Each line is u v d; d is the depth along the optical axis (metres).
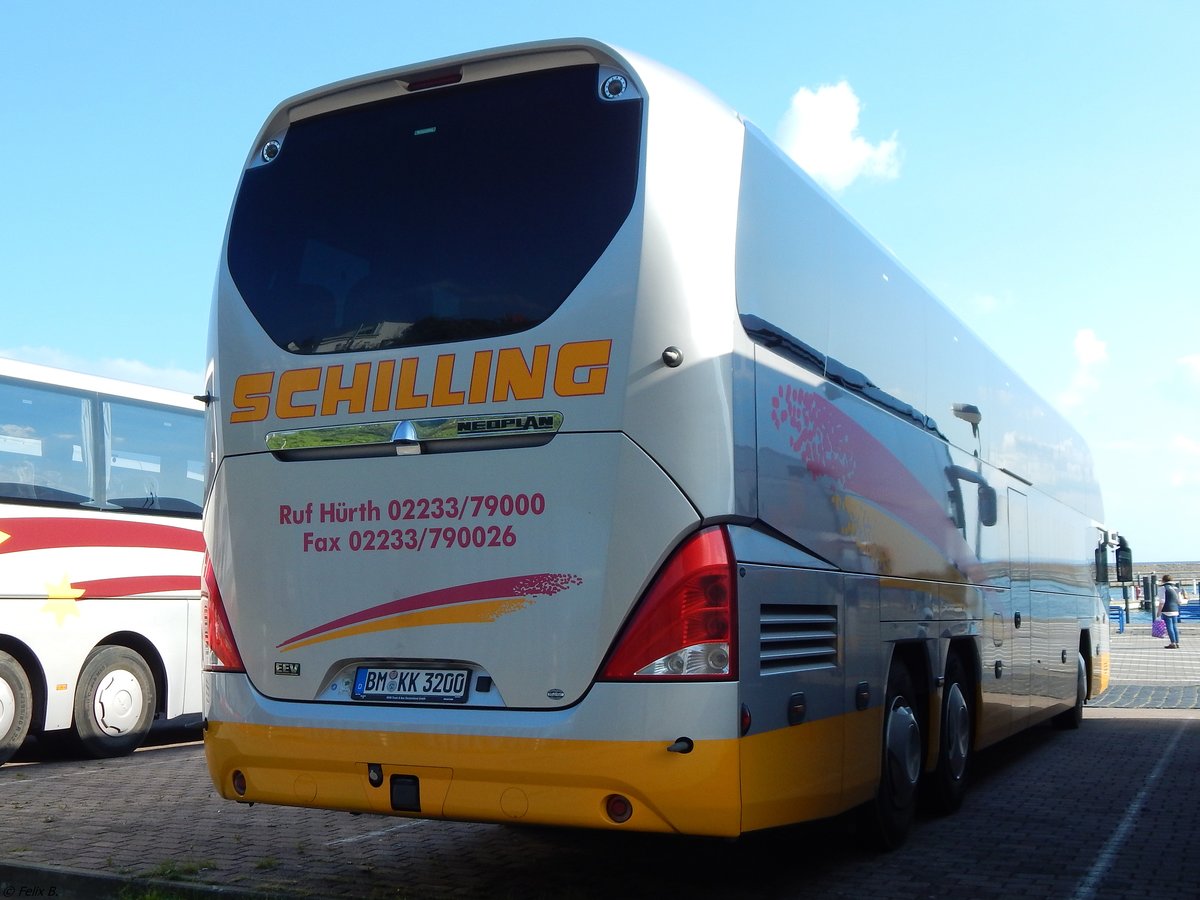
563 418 5.18
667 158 5.35
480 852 7.17
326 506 5.65
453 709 5.28
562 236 5.35
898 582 7.41
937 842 7.57
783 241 6.14
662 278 5.17
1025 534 11.42
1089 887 6.38
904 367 8.05
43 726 11.42
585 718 5.02
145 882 6.20
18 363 11.63
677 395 5.11
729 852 7.24
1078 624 14.38
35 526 11.55
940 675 8.17
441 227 5.62
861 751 6.50
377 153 5.91
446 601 5.34
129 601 12.38
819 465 6.25
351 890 6.08
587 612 5.08
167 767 11.20
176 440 13.22
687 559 5.04
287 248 6.01
